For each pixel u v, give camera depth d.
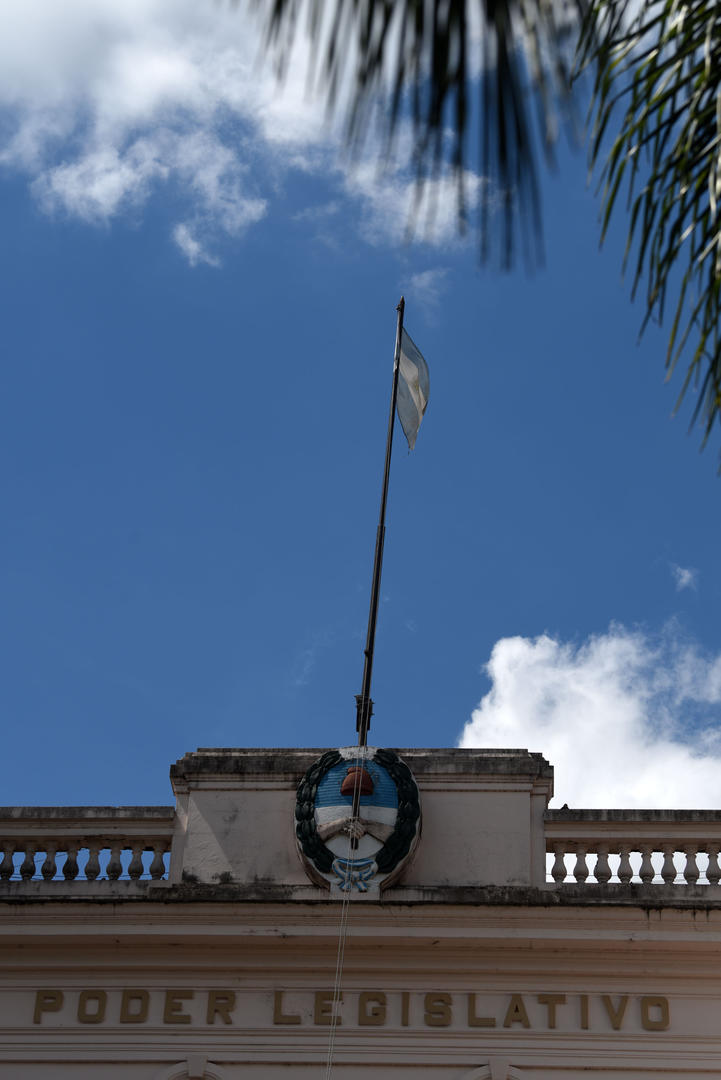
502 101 5.31
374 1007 19.52
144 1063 19.45
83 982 19.94
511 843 20.23
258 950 19.83
